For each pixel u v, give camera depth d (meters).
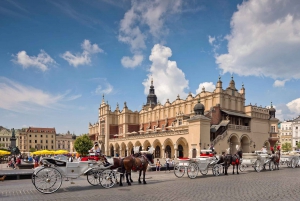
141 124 99.69
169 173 33.97
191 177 26.22
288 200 14.80
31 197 16.03
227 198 15.33
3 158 75.88
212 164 28.08
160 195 16.42
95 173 20.00
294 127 144.75
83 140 97.19
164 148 70.06
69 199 15.39
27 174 27.64
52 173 18.03
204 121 57.09
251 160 32.09
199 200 14.80
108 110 103.56
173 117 84.25
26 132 178.88
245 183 21.61
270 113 78.44
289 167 40.09
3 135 177.12
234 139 66.56
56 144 199.00
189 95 79.00
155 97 122.00
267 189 18.38
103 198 15.65
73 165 18.89
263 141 73.75
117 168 21.12
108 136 102.31
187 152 66.81
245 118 72.12
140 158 22.62
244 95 75.38
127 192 17.73
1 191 18.48
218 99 68.44
